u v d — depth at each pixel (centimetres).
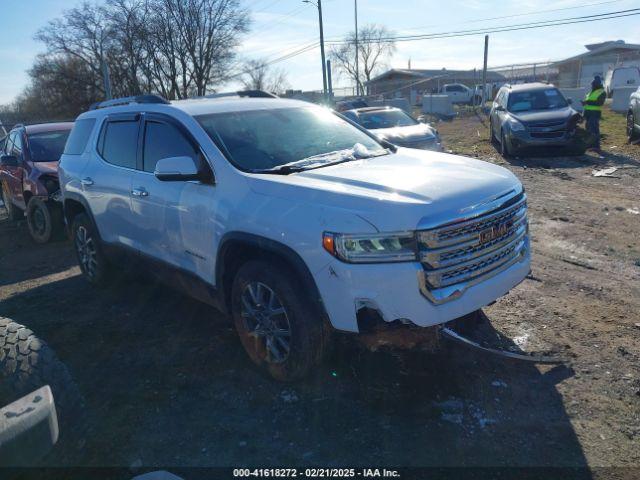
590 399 333
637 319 432
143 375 389
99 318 500
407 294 296
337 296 306
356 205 304
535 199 868
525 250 369
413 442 302
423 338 354
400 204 298
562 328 423
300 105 489
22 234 919
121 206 480
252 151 394
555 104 1341
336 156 412
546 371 366
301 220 318
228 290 389
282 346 353
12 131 996
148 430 325
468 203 314
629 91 2072
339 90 4481
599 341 400
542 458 286
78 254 592
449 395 342
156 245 446
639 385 344
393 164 387
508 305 470
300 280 335
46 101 4725
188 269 415
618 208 780
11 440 182
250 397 353
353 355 387
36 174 817
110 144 510
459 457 288
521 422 315
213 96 537
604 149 1307
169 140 429
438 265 301
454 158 420
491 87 4012
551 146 1227
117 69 4544
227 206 362
